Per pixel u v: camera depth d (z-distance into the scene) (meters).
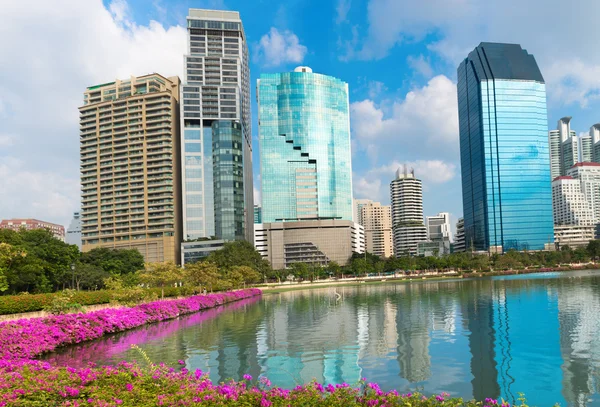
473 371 20.11
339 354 24.64
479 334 29.39
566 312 38.69
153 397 12.46
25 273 70.38
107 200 182.25
